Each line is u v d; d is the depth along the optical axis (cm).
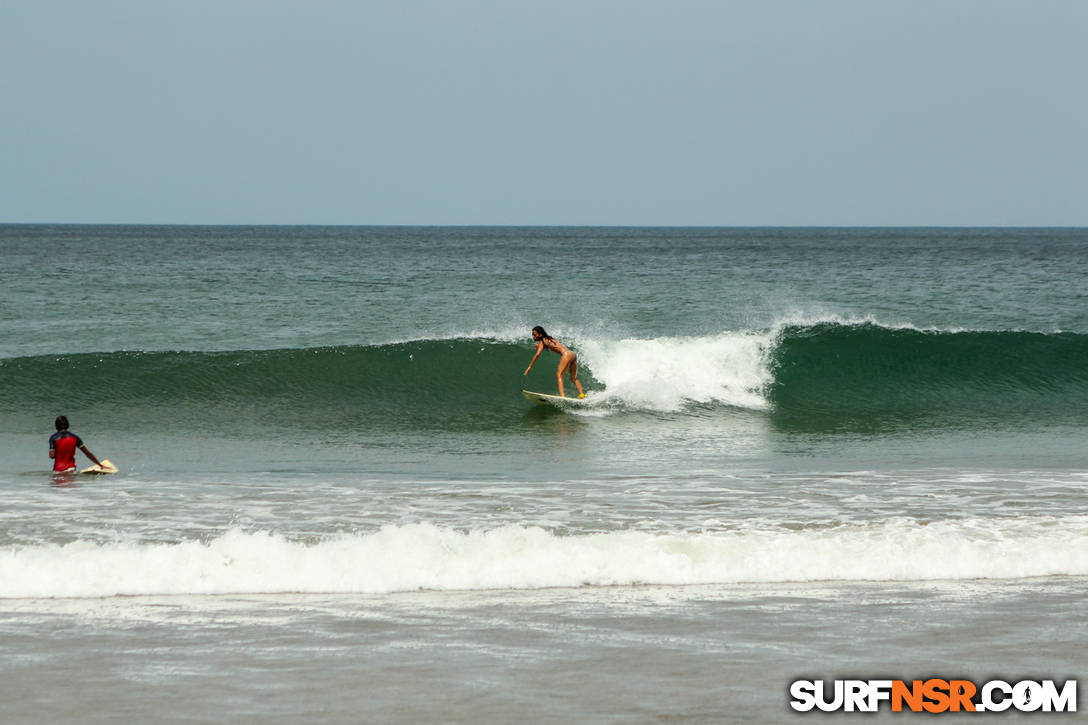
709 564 2212
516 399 5272
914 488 3200
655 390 5328
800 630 1781
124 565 2119
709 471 3588
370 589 2061
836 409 5238
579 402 5162
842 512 2802
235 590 2044
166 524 2605
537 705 1405
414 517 2717
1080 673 1576
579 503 2928
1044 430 4741
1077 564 2273
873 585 2120
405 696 1436
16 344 7562
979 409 5288
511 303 10850
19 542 2392
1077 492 3120
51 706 1387
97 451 3978
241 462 3756
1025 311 10781
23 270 15988
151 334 8175
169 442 4209
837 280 15362
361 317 9438
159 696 1428
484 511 2805
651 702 1420
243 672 1535
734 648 1673
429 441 4303
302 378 5372
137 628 1766
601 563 2200
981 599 2002
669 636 1738
